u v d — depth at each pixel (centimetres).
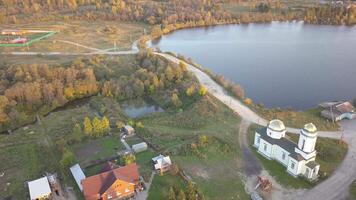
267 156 9744
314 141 8719
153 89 14625
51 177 8625
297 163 8762
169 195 7606
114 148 10125
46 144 10462
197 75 15812
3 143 10688
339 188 8625
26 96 13150
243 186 8638
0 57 17400
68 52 18725
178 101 13300
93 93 14625
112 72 15612
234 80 16488
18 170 9269
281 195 8381
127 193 8131
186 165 9294
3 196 8325
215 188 8506
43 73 14562
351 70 17612
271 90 15425
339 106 12594
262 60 19262
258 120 11925
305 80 16462
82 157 9700
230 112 12381
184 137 10612
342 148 10394
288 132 11212
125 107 13788
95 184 7906
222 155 9812
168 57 17900
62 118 12294
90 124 10625
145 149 9969
